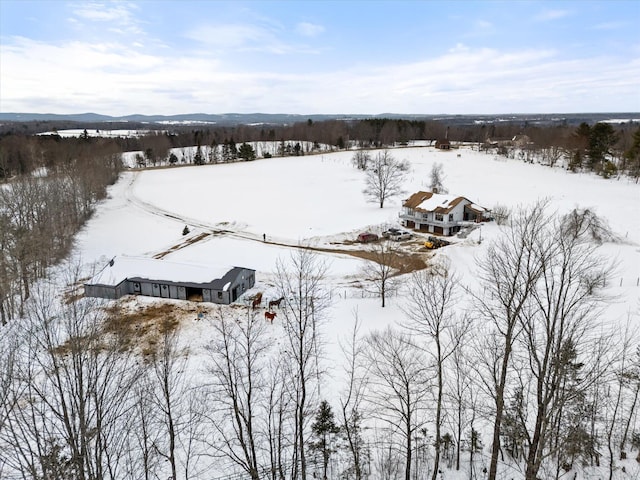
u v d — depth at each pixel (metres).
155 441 20.56
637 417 24.12
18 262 42.84
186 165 145.12
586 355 27.11
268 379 29.20
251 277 48.91
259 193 98.69
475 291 40.25
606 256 46.53
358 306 41.69
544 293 33.00
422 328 34.75
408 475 20.28
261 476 21.84
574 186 92.75
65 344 30.42
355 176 115.12
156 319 40.75
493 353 24.42
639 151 103.06
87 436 17.23
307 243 65.75
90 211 82.00
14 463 21.14
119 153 138.00
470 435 24.28
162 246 65.19
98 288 44.84
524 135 164.50
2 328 35.69
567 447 20.53
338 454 23.27
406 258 57.34
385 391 27.47
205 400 25.48
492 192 89.44
